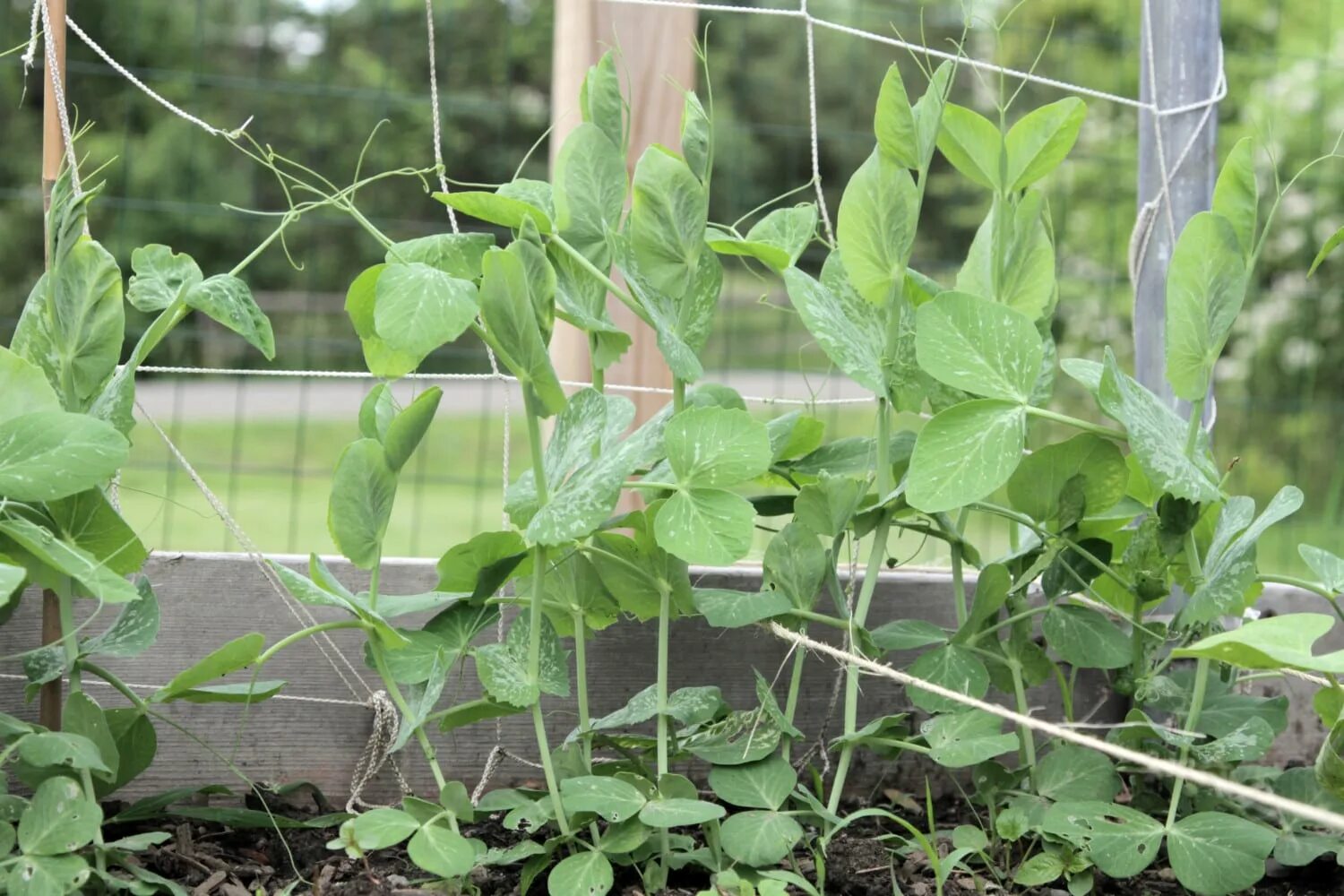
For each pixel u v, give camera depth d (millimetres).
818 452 1301
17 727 1000
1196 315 1135
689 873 1165
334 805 1394
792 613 1176
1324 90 4688
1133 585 1283
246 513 3920
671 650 1463
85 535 1053
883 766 1513
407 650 1157
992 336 1130
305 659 1388
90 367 1081
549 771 1103
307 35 7617
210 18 7441
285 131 7352
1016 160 1224
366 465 1075
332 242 7066
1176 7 1577
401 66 7742
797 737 1153
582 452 1096
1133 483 1327
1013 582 1338
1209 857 1102
